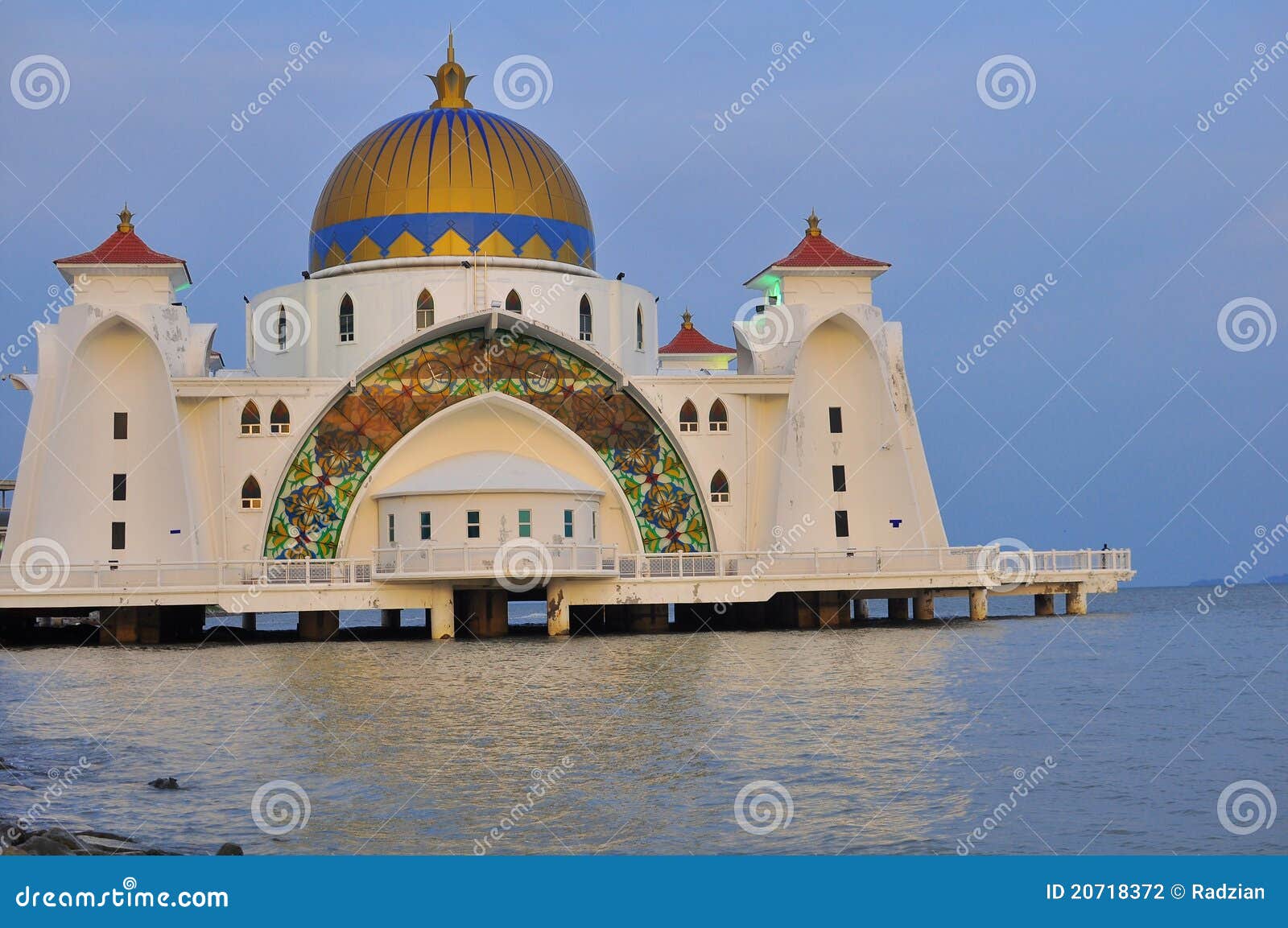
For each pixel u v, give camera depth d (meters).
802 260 70.56
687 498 68.38
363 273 71.19
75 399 64.94
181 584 61.25
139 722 41.59
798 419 70.06
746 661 54.19
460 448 67.25
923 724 40.78
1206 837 29.52
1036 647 60.34
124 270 65.88
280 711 42.91
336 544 65.31
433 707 43.28
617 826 30.05
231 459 65.38
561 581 63.81
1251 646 63.50
